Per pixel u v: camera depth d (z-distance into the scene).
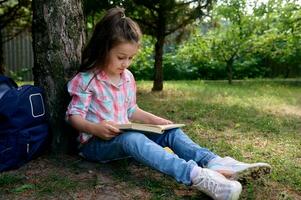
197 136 3.51
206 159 2.27
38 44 2.66
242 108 5.38
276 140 3.44
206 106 5.48
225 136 3.55
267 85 9.68
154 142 2.29
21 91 2.39
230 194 1.90
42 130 2.56
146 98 6.64
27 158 2.48
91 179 2.31
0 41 8.51
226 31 10.12
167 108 5.31
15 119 2.33
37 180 2.27
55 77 2.64
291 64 12.76
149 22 7.96
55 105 2.66
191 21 7.77
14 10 8.32
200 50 10.58
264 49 10.33
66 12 2.65
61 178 2.30
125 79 2.54
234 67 13.12
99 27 2.37
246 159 2.81
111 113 2.46
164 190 2.16
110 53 2.34
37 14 2.64
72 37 2.68
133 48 2.34
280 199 2.09
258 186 2.24
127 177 2.35
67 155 2.69
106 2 6.69
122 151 2.30
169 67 13.00
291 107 5.70
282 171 2.51
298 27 9.83
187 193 2.15
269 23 10.04
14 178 2.25
